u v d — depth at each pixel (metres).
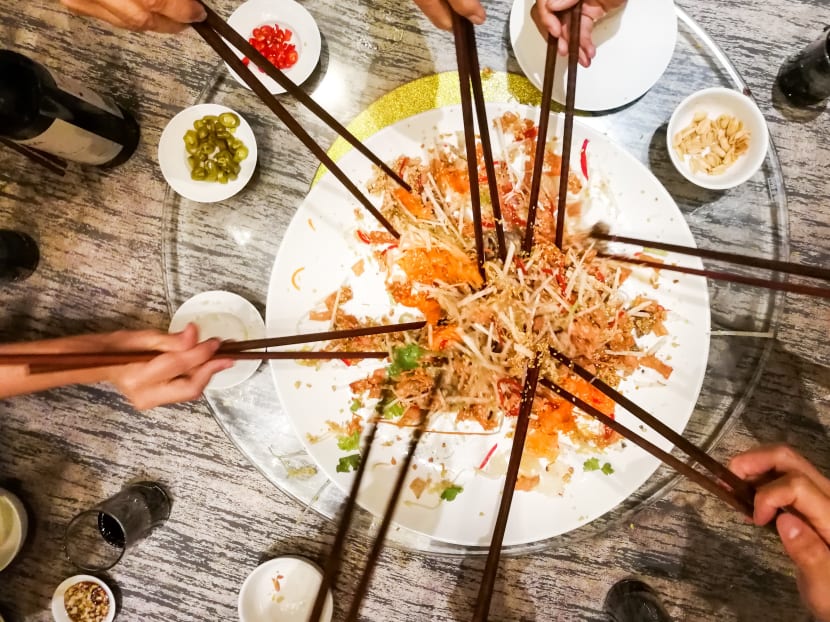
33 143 0.59
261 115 0.65
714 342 0.64
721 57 0.64
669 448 0.61
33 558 0.67
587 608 0.65
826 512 0.43
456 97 0.65
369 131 0.65
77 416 0.68
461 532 0.61
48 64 0.69
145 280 0.68
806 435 0.65
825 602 0.46
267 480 0.66
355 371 0.62
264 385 0.65
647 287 0.62
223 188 0.63
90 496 0.67
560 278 0.60
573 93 0.47
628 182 0.61
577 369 0.57
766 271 0.64
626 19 0.61
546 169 0.62
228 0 0.68
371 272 0.63
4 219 0.69
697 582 0.64
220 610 0.66
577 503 0.61
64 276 0.69
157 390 0.50
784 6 0.66
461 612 0.65
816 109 0.66
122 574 0.67
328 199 0.61
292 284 0.62
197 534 0.67
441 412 0.62
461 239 0.62
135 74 0.68
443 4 0.47
